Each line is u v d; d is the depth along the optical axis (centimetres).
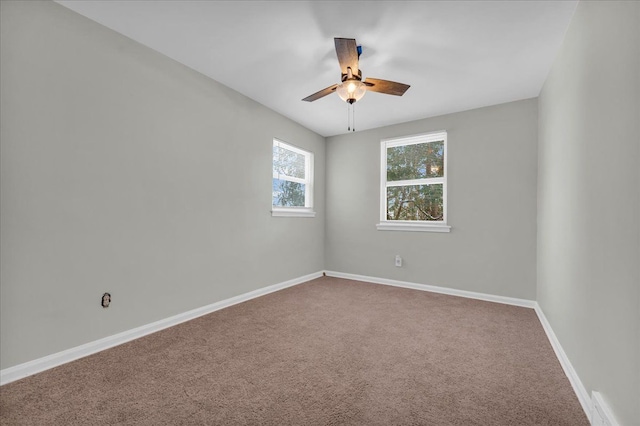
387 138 407
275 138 362
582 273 154
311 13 187
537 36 206
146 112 225
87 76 191
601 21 134
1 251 157
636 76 101
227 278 297
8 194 159
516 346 209
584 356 147
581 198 158
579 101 165
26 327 165
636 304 98
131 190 216
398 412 136
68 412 134
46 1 173
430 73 262
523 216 314
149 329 226
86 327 190
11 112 160
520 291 313
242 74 270
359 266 429
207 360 185
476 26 197
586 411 136
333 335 227
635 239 100
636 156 100
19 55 162
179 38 216
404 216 401
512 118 321
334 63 251
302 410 137
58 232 177
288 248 386
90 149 192
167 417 131
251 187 327
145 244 225
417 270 379
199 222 267
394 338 222
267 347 205
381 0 175
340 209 450
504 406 141
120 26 201
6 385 154
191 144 260
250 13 188
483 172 337
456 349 204
